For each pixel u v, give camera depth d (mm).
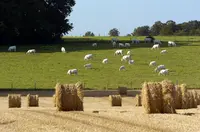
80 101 70812
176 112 69250
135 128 52469
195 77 175250
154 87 67938
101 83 159250
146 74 179500
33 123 56188
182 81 164750
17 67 190500
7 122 57562
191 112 71188
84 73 180000
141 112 69312
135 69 189625
